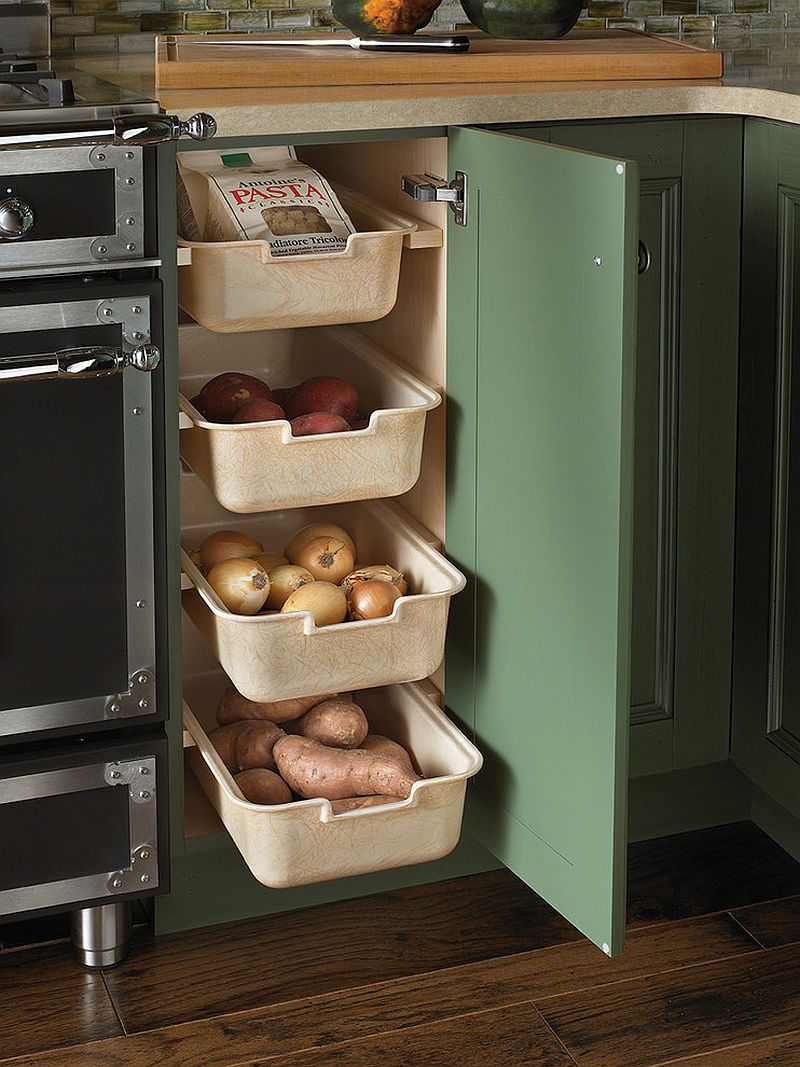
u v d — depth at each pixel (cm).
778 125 167
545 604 158
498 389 162
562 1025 166
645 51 178
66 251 145
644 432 178
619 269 135
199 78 165
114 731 165
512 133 166
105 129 140
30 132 137
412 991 172
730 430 182
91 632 158
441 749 178
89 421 150
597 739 151
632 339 136
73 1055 161
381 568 181
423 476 186
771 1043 163
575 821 157
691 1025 166
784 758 182
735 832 204
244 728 182
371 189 191
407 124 161
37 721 158
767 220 172
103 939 173
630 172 132
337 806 170
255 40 184
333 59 168
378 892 190
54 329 146
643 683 187
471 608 176
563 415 149
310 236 167
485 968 176
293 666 166
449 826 169
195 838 177
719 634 189
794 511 175
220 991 172
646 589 183
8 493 149
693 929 184
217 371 209
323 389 183
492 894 191
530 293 152
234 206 167
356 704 202
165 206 151
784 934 183
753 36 230
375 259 166
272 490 167
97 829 164
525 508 159
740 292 179
